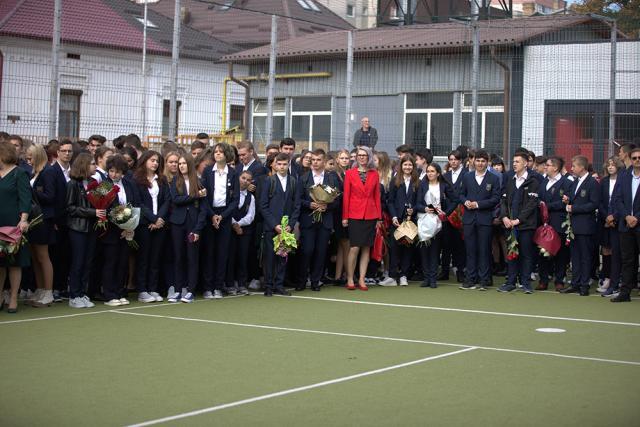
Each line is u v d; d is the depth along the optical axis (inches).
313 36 1051.9
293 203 499.5
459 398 258.7
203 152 483.2
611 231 497.0
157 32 1352.1
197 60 1331.2
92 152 509.7
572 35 863.7
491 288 538.3
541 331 379.6
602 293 509.4
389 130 930.1
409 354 325.1
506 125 842.2
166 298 474.0
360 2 2162.9
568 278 599.2
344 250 546.0
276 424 229.3
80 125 754.2
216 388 269.1
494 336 366.3
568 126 808.9
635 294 518.3
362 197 518.0
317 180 522.0
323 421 232.1
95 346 335.3
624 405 251.6
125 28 1270.9
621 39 792.9
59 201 434.0
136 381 277.9
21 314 411.5
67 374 287.0
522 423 231.8
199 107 933.2
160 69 1279.5
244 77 1014.4
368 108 946.1
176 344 340.8
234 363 306.0
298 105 996.6
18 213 406.3
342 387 271.4
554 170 532.4
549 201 529.7
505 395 262.8
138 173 455.5
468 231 527.5
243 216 492.1
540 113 826.8
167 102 1290.6
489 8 1112.8
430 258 541.3
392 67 927.0
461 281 573.9
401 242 535.8
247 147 515.5
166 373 289.4
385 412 241.8
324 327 384.8
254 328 380.5
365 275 551.2
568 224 514.6
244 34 1497.3
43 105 629.9
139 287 460.4
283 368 298.5
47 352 323.0
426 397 259.4
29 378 281.1
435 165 535.2
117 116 775.7
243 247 496.4
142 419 233.3
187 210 460.4
